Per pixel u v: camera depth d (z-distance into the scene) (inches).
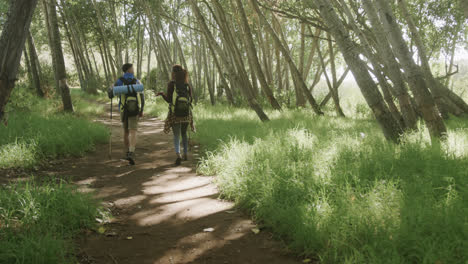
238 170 182.1
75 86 1897.1
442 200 125.0
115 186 196.5
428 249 95.5
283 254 114.0
